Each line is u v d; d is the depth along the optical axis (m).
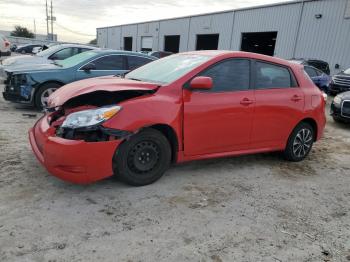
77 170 3.40
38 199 3.48
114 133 3.49
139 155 3.80
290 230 3.32
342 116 8.66
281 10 24.30
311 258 2.90
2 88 9.89
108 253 2.74
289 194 4.16
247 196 3.98
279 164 5.23
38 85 7.31
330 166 5.40
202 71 4.17
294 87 5.10
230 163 5.07
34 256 2.63
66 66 7.70
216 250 2.90
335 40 20.78
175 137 3.98
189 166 4.78
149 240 2.96
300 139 5.31
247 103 4.46
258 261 2.80
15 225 3.00
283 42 24.31
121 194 3.73
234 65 4.46
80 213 3.29
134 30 47.97
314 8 21.92
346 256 2.97
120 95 3.85
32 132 4.20
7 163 4.30
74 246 2.79
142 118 3.64
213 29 31.56
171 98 3.91
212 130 4.23
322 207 3.88
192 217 3.40
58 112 3.91
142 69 4.99
